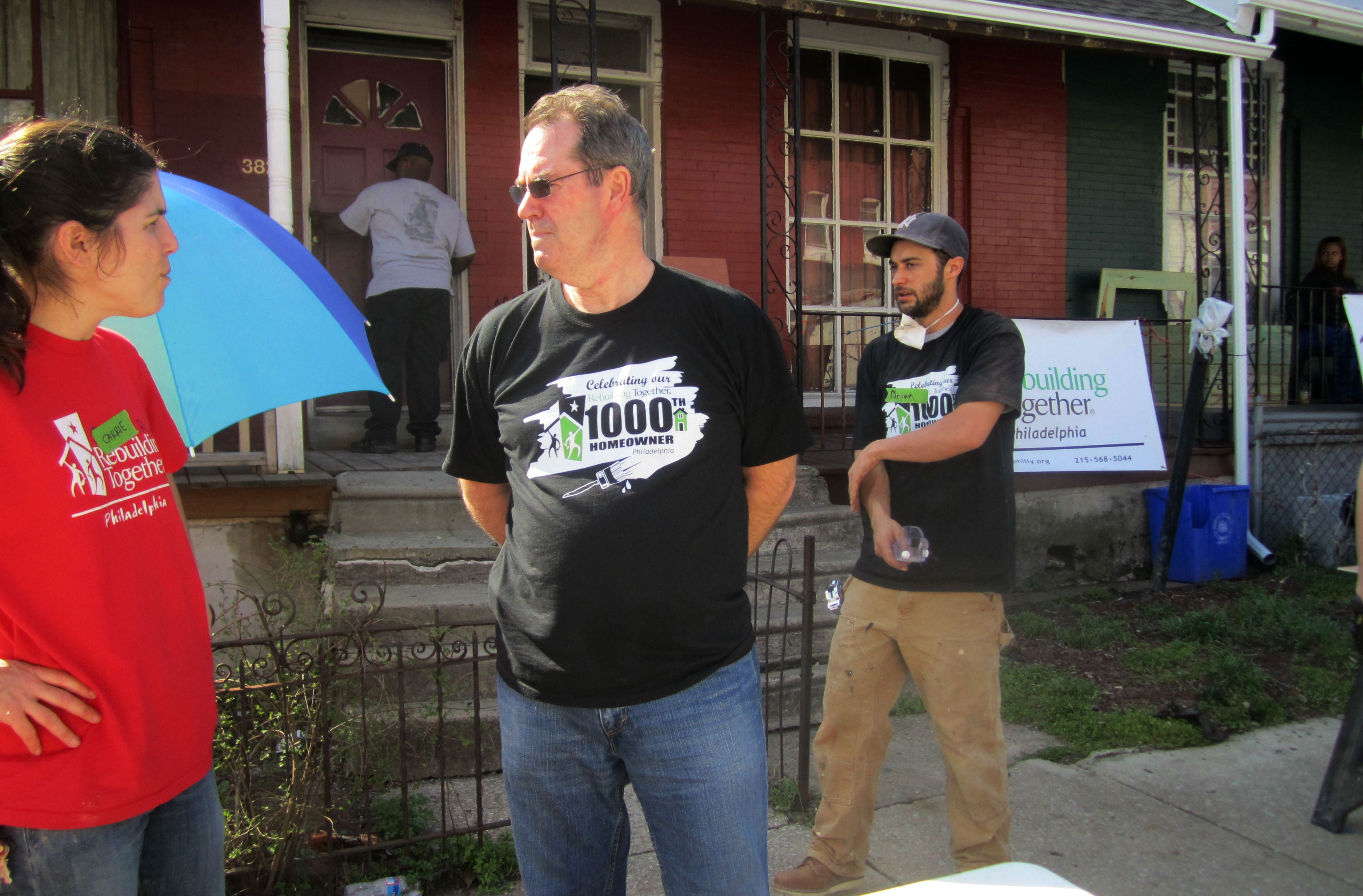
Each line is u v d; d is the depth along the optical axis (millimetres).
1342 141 9367
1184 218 8938
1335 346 8695
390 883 2965
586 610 1777
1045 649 5258
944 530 2826
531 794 1930
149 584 1749
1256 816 3521
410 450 6242
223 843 1987
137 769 1687
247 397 2502
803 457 6195
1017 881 1574
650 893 3033
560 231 1779
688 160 7086
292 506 4629
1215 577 6566
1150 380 6656
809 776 3561
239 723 2910
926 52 7758
